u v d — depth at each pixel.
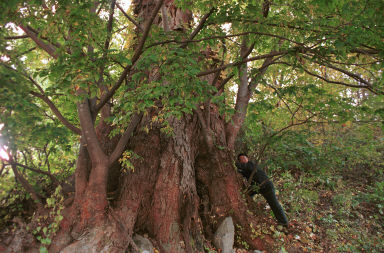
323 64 3.18
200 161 4.77
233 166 4.83
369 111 4.29
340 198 5.94
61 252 2.87
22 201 3.70
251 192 5.02
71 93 2.43
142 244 3.35
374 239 5.02
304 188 6.14
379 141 5.88
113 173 4.05
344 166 7.16
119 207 3.51
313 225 5.14
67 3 2.42
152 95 2.62
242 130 6.83
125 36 5.38
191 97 2.85
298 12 3.47
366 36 2.85
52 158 4.30
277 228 4.78
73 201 3.35
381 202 6.14
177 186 3.95
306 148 5.33
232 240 4.09
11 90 2.27
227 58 5.12
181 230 3.74
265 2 3.78
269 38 3.84
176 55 2.80
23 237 2.99
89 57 2.62
